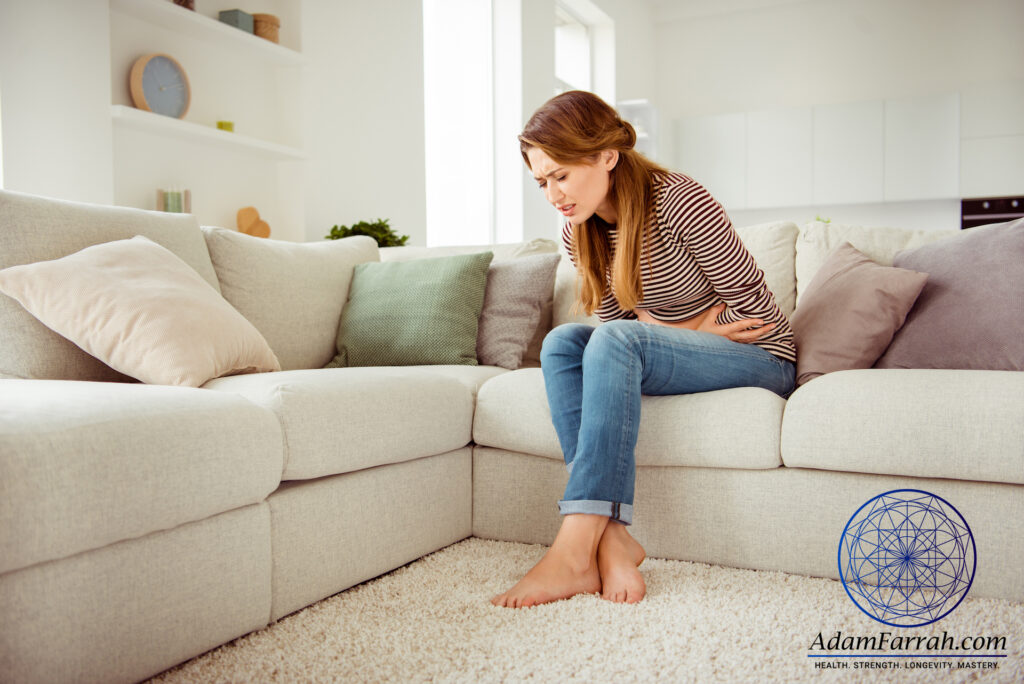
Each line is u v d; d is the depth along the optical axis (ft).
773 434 5.19
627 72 25.25
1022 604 4.59
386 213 14.83
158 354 5.03
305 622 4.50
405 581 5.18
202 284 5.93
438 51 17.51
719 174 26.12
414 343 7.56
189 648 3.92
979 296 5.74
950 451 4.68
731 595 4.79
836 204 25.00
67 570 3.38
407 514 5.51
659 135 26.58
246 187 11.95
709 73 27.48
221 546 4.11
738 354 5.58
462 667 3.85
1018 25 23.58
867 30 25.34
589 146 4.97
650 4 27.22
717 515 5.42
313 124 12.86
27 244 5.55
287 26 12.57
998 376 4.91
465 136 18.40
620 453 4.90
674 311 5.94
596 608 4.56
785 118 25.13
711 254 5.30
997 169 22.80
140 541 3.71
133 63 10.05
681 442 5.41
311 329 7.68
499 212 18.97
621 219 5.28
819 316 6.20
